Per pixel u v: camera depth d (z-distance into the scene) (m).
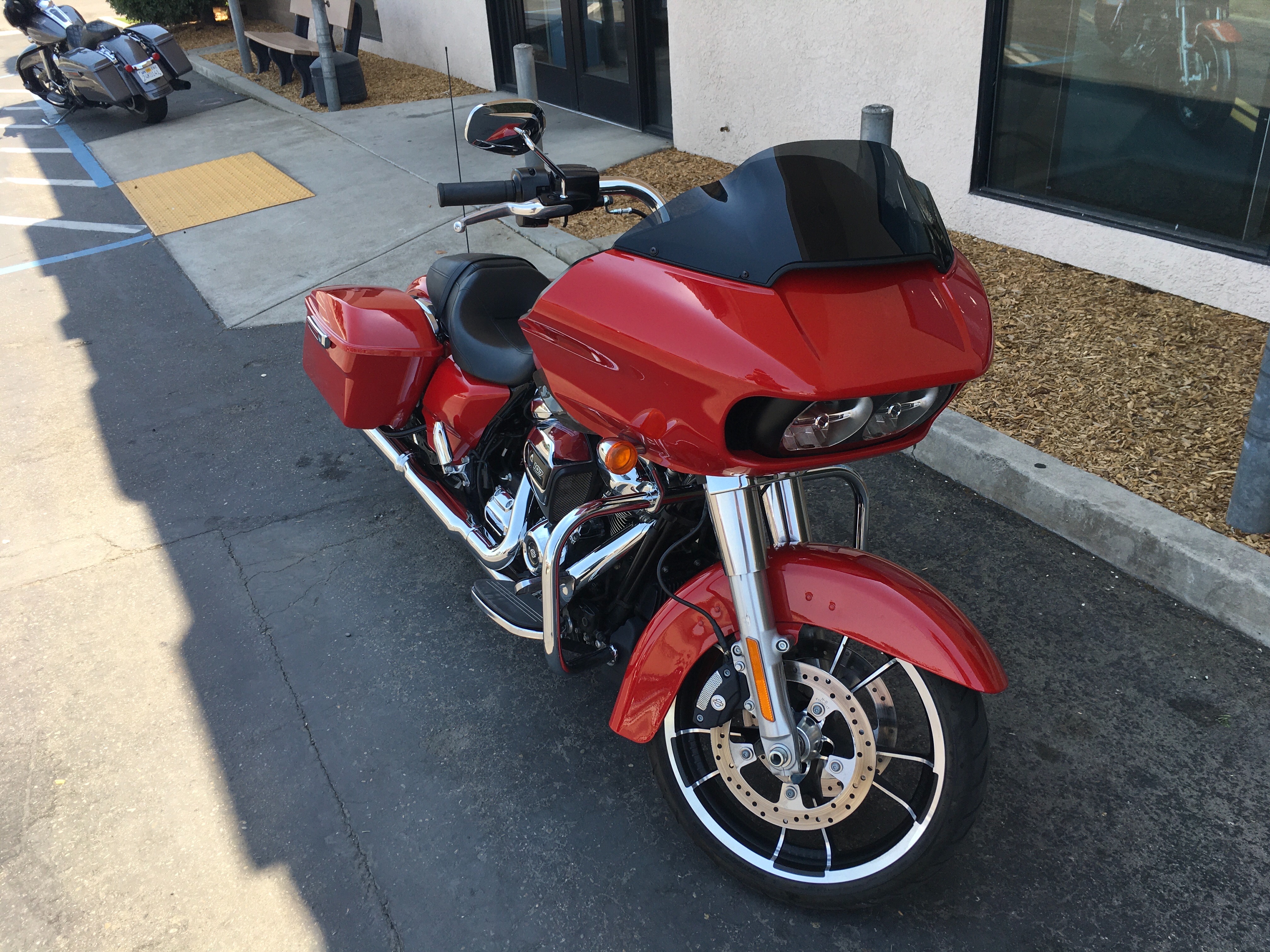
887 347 1.63
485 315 3.01
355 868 2.42
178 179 8.52
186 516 3.94
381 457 4.30
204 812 2.60
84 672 3.12
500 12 10.29
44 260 6.92
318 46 10.55
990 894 2.24
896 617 1.92
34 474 4.28
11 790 2.69
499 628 3.24
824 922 2.21
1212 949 2.08
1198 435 3.60
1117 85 4.84
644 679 2.14
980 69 5.34
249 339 5.51
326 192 7.78
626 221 6.46
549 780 2.65
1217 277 4.55
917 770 2.59
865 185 1.81
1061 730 2.65
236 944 2.24
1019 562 3.30
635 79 8.49
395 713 2.91
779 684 1.99
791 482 2.06
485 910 2.29
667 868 2.38
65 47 11.14
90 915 2.32
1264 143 4.33
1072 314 4.68
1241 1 4.25
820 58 6.31
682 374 1.71
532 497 2.70
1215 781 2.47
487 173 7.88
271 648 3.20
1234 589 2.90
